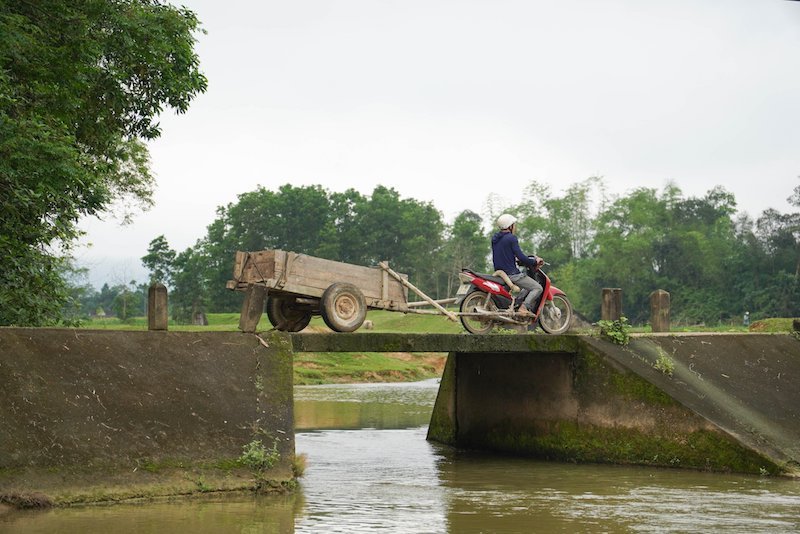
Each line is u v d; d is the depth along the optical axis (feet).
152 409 36.42
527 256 50.08
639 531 30.99
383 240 403.75
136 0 63.00
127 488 33.73
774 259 303.68
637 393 47.01
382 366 158.10
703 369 50.39
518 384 53.52
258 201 376.27
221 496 35.40
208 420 37.29
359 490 39.37
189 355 39.45
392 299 46.37
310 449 55.83
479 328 49.65
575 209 374.63
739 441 43.32
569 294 324.80
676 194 348.18
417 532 30.50
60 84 54.44
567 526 31.78
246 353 40.70
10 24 48.73
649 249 313.53
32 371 35.04
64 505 32.24
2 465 31.99
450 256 383.65
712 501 36.63
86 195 58.34
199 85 67.10
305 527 30.86
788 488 39.63
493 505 35.81
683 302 309.63
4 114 46.91
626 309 321.32
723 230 333.42
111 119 65.98
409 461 50.14
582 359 49.70
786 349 56.34
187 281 322.96
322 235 376.68
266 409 38.99
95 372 36.47
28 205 51.47
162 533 29.07
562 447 50.29
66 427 34.06
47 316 60.90
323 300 43.45
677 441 45.34
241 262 43.60
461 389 58.13
